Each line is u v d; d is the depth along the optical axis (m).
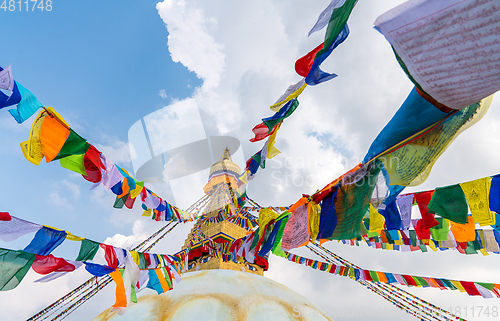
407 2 1.52
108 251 3.87
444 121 2.62
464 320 6.46
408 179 2.96
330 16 1.93
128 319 10.06
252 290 11.47
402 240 4.98
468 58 1.55
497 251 4.68
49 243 3.27
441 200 3.50
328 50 2.13
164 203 4.81
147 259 4.52
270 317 10.15
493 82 1.58
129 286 3.95
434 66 1.65
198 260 14.34
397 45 1.65
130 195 3.62
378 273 6.84
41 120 2.69
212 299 10.34
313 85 2.40
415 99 2.43
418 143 2.82
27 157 2.64
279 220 3.86
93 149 3.05
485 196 3.28
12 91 2.41
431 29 1.54
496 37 1.45
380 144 2.82
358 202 3.18
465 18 1.46
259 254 3.97
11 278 3.15
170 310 9.97
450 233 5.00
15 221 3.04
